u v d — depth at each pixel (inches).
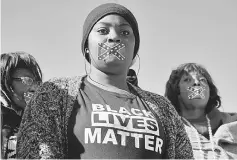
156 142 66.3
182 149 72.4
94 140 61.6
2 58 101.7
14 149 89.0
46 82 68.4
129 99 70.9
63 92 66.9
